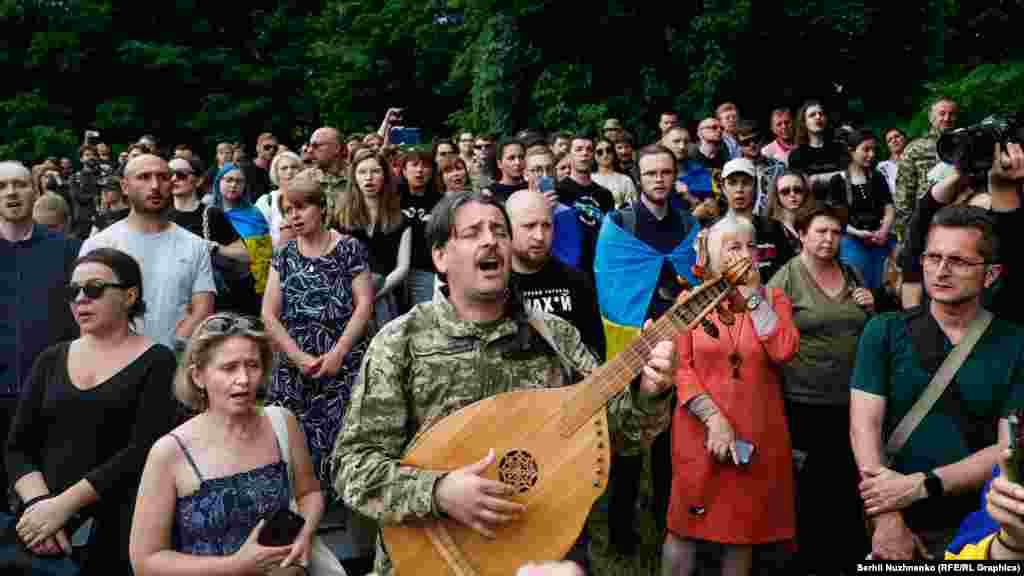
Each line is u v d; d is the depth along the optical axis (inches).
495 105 612.7
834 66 552.1
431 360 121.3
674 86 574.6
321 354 223.5
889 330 146.0
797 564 198.1
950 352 140.8
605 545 130.6
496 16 606.2
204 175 396.2
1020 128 159.0
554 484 117.3
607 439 117.2
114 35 1019.3
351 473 118.6
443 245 124.0
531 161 290.2
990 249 138.0
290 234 289.0
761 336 175.0
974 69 464.1
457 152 384.2
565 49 597.0
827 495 198.8
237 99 1013.8
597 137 558.9
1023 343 138.8
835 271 203.2
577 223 273.4
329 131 339.0
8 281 211.0
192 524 132.3
